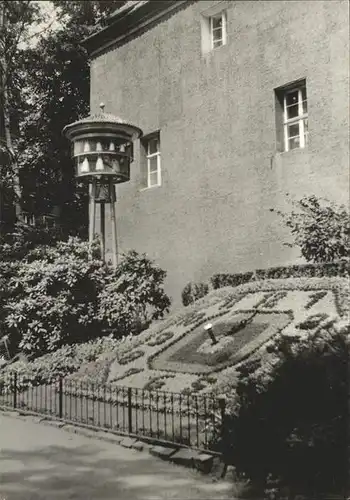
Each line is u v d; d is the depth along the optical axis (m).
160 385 8.12
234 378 7.32
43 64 8.41
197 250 14.25
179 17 15.39
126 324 11.94
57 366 10.06
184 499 4.57
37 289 11.55
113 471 5.35
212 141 14.23
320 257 10.45
